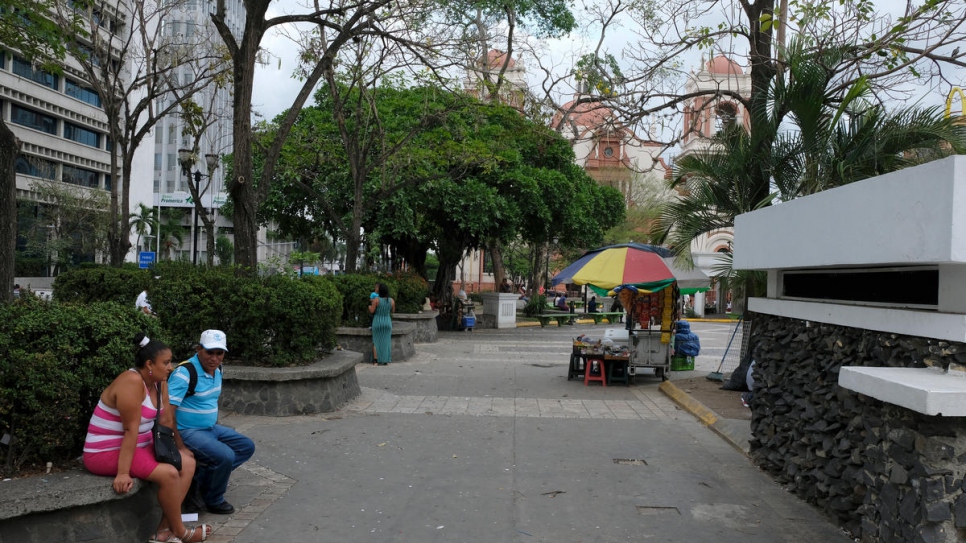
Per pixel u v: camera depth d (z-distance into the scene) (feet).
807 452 18.71
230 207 67.10
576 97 40.47
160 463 14.29
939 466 12.19
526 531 16.29
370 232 76.18
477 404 33.32
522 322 102.73
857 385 13.85
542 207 79.77
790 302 20.59
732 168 35.58
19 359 13.76
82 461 14.90
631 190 146.51
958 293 13.15
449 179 66.23
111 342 15.23
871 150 30.17
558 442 25.54
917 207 12.76
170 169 201.36
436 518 17.06
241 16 147.64
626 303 42.06
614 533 16.26
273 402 29.27
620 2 38.75
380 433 26.32
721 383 39.78
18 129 129.39
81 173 150.41
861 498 15.56
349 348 49.83
